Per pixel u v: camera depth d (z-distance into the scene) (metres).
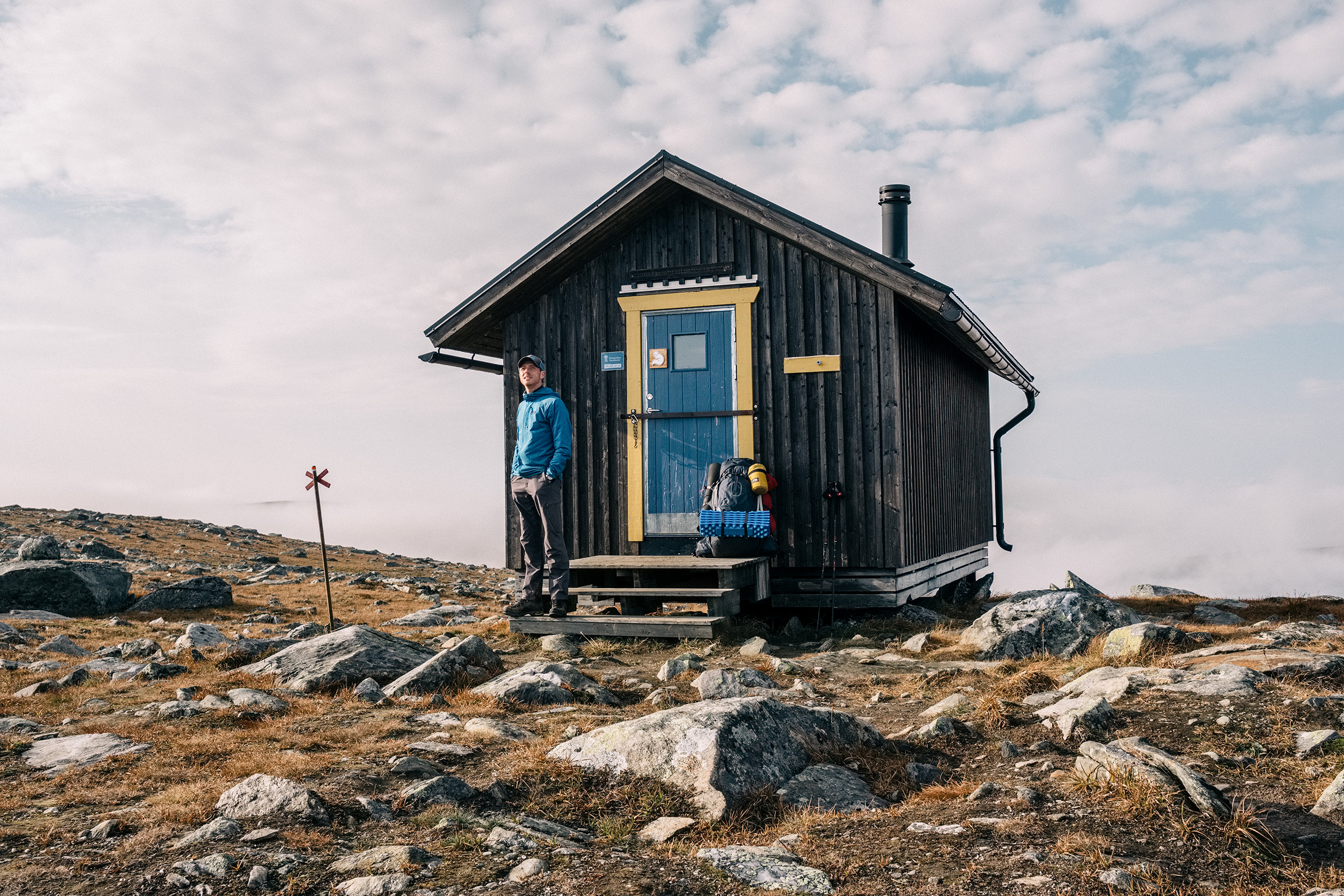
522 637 9.78
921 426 11.99
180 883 3.37
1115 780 4.13
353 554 31.00
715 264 11.27
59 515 30.48
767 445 10.96
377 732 5.60
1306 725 4.77
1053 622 8.30
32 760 5.16
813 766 4.68
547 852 3.69
